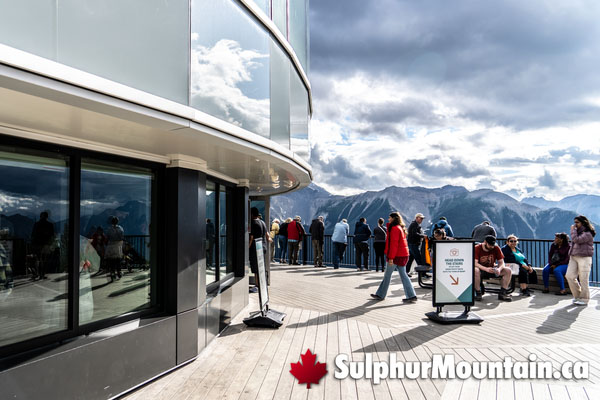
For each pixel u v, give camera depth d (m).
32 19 2.50
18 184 3.47
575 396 3.99
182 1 3.62
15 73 2.22
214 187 7.05
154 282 4.93
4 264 3.35
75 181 3.92
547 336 6.19
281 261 17.08
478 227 11.85
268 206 12.37
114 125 3.35
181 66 3.58
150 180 4.90
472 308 8.21
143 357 4.35
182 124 3.39
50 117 3.05
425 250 11.06
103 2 2.92
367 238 14.42
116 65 3.01
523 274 9.66
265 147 5.01
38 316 3.60
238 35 4.55
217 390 4.26
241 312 7.78
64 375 3.49
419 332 6.41
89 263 4.09
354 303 8.68
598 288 10.65
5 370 3.07
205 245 5.59
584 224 8.72
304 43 7.77
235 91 4.45
